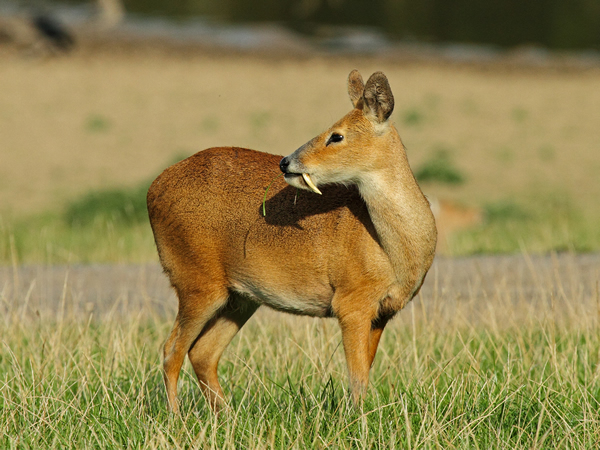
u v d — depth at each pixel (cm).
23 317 1277
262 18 8231
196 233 961
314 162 855
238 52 6506
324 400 896
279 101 5056
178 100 5044
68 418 884
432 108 4956
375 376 1055
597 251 2041
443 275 1750
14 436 841
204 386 998
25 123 4372
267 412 905
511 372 1019
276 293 944
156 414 917
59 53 6109
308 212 916
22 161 3634
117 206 2648
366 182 866
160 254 1009
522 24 8150
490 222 2594
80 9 7944
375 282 881
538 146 4103
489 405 883
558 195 3148
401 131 4416
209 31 7325
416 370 1017
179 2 9044
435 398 884
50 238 2259
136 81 5512
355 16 8469
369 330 893
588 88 5653
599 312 1213
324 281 912
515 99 5275
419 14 8706
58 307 1516
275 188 940
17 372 984
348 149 851
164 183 995
